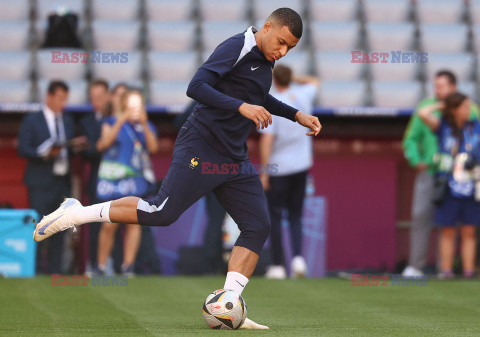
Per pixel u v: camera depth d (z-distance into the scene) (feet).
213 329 50.16
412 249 96.32
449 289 78.79
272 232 92.84
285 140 91.76
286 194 92.94
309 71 119.65
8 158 104.01
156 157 104.83
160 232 101.65
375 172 108.06
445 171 92.99
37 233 49.65
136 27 121.29
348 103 116.67
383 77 120.67
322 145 107.34
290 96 93.35
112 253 98.73
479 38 126.11
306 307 65.46
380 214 107.86
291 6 126.62
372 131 107.96
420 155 96.73
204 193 49.62
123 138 90.89
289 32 48.34
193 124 49.49
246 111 46.60
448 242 94.02
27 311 60.39
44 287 75.00
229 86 49.19
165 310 62.13
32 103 110.52
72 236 99.81
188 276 90.74
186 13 126.52
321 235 102.37
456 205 92.94
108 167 90.68
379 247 107.76
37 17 123.54
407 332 49.88
